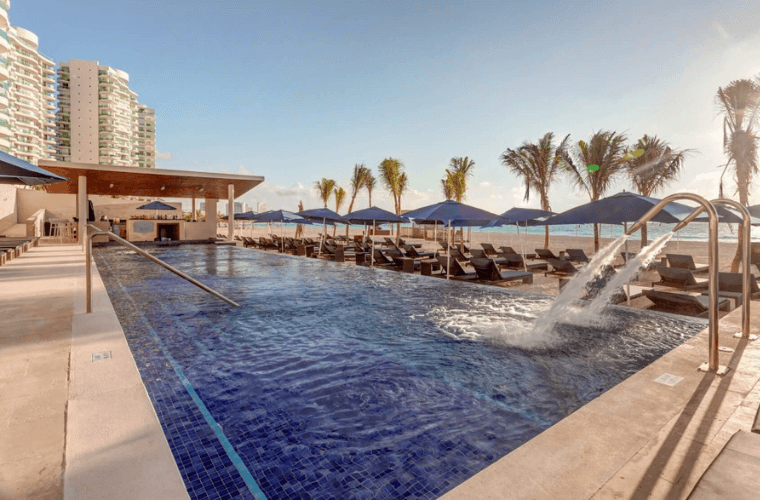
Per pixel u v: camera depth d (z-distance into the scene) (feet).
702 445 6.93
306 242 66.44
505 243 102.06
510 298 24.26
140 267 38.78
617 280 23.18
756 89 33.73
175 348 14.84
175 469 6.62
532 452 6.81
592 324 17.97
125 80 426.51
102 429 7.78
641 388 9.31
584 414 8.11
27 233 69.56
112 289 26.99
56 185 73.67
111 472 6.48
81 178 60.59
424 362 13.46
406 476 7.39
